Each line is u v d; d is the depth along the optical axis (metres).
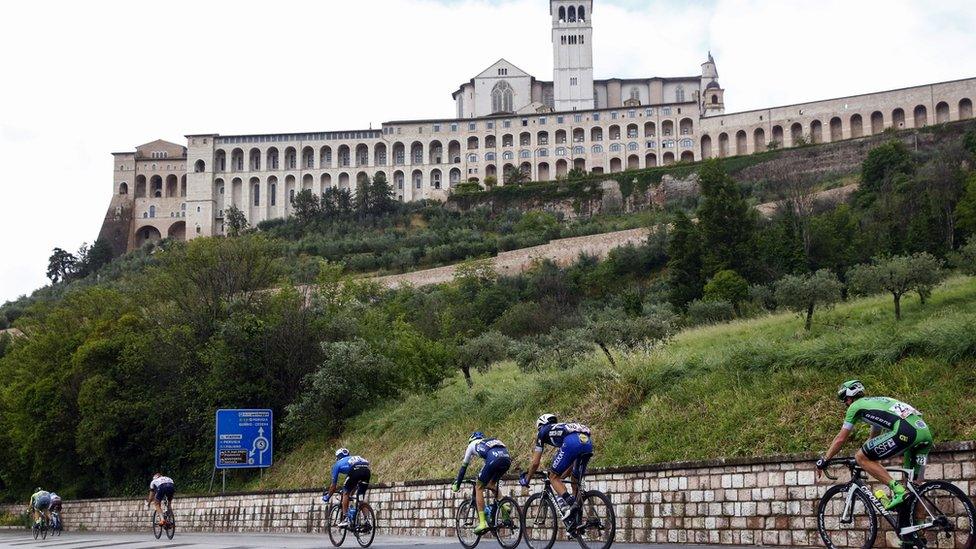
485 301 86.00
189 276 47.28
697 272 74.50
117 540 26.42
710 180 78.00
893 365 16.62
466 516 15.24
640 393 21.47
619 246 106.75
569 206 161.62
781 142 166.12
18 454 53.50
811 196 105.31
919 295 40.59
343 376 35.94
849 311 41.59
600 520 12.66
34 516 37.22
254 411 34.56
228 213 172.50
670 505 16.12
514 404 25.84
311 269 77.06
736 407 18.12
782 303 41.41
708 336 41.50
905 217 77.31
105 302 56.94
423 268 127.31
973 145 112.12
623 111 174.88
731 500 15.07
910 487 10.57
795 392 17.50
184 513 32.88
